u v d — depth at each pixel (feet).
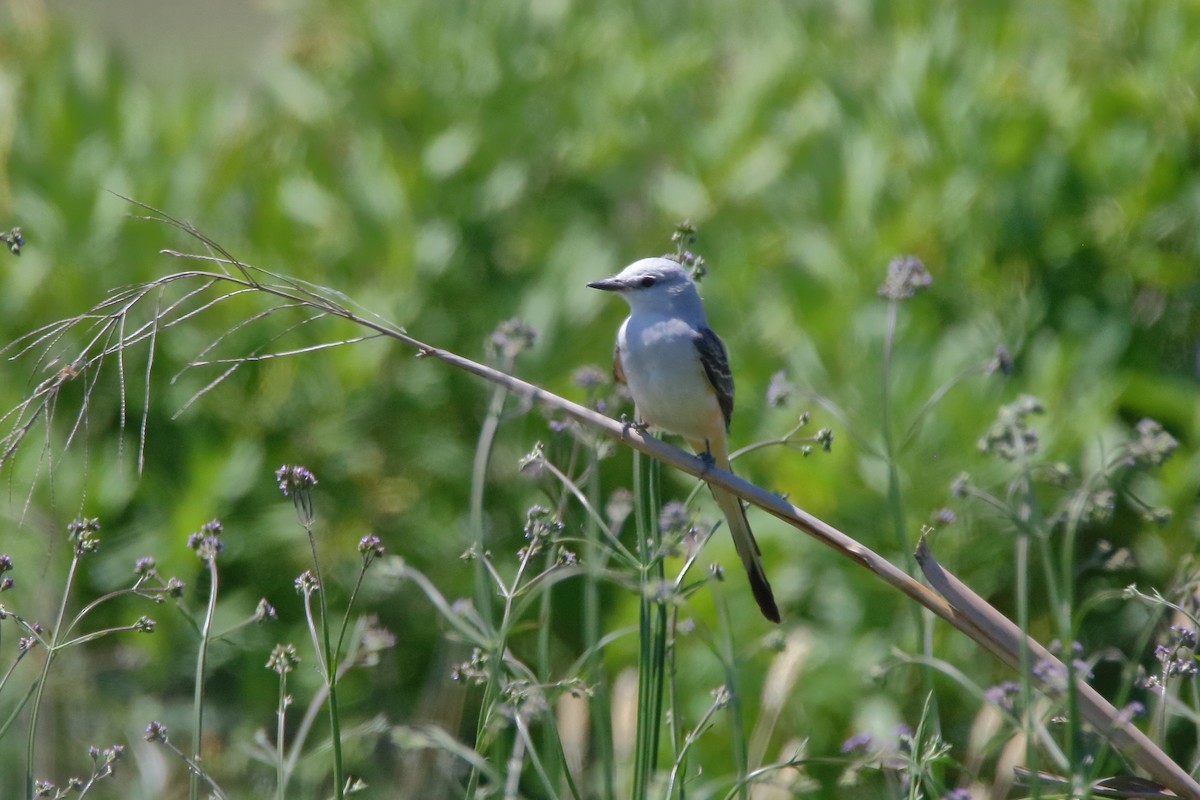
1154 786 19.63
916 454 36.32
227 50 62.90
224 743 38.11
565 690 21.95
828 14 51.11
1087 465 35.63
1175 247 41.27
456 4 49.34
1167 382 38.04
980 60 43.27
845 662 35.35
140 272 40.93
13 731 35.65
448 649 38.24
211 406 41.16
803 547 37.27
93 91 44.57
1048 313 40.68
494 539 41.60
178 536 38.75
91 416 40.29
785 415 37.63
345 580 40.93
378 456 42.04
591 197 47.26
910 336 37.93
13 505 38.22
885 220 39.96
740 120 45.21
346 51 48.24
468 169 44.70
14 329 40.70
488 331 42.24
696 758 34.22
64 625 37.99
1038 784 17.70
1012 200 40.55
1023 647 17.97
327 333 40.93
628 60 49.34
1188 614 19.06
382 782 37.65
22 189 42.19
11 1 48.49
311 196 42.34
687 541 22.72
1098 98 41.52
